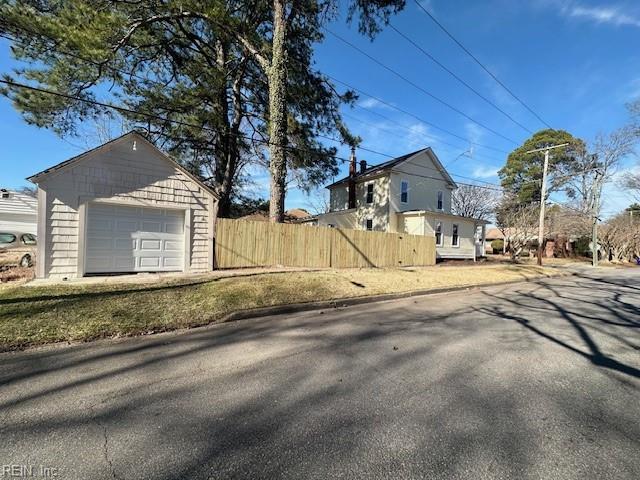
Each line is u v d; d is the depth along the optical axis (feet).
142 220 35.01
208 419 9.87
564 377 13.64
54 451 8.30
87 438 8.86
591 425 9.95
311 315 24.95
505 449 8.65
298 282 32.63
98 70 39.63
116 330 18.53
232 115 60.44
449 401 11.27
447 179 89.40
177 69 51.08
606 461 8.27
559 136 124.77
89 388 11.85
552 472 7.80
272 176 44.65
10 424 9.47
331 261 49.44
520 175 134.92
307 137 53.06
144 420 9.77
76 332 17.74
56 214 30.25
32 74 36.63
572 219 105.91
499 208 104.88
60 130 41.55
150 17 42.27
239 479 7.39
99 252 32.91
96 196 32.01
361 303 30.60
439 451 8.49
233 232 40.55
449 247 78.54
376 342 18.01
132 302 22.88
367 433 9.25
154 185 34.96
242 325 21.57
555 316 25.52
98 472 7.57
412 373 13.69
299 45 51.19
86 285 26.71
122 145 33.24
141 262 35.01
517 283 49.73
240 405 10.75
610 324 23.07
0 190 66.08
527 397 11.71
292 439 8.91
